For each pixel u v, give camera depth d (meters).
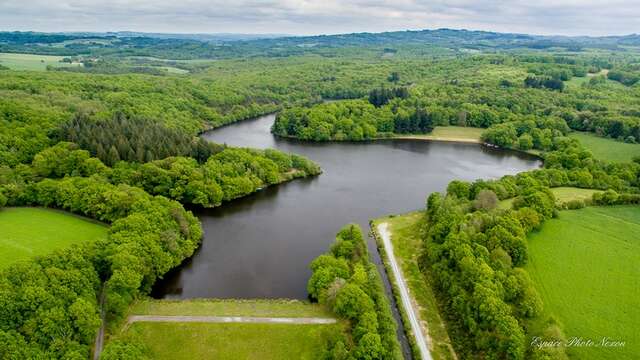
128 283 93.75
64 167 152.88
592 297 101.31
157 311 96.06
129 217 115.50
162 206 128.12
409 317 99.31
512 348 81.06
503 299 94.56
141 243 107.38
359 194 179.50
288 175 194.12
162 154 173.00
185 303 100.12
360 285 99.56
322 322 93.81
